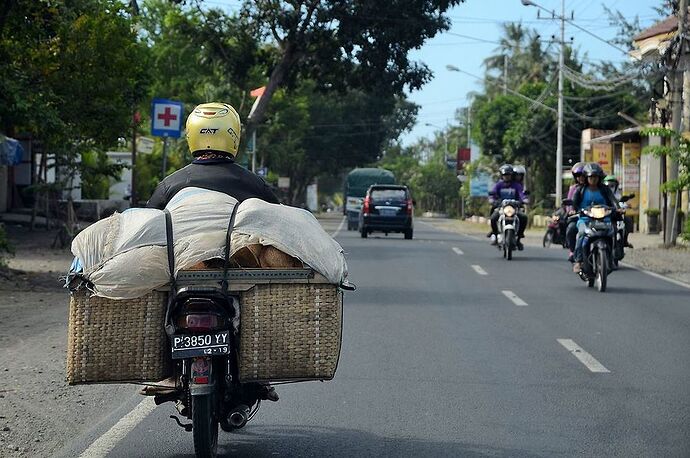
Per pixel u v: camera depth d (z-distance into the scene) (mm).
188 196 7016
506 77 81812
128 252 6418
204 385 6387
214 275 6461
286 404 9375
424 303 16984
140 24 55250
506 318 15180
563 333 13727
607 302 17312
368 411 9094
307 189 114250
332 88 42844
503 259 27328
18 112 19938
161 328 6461
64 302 16656
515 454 7652
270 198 7613
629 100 64938
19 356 11797
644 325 14531
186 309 6340
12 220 36125
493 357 11859
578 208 19750
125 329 6434
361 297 17859
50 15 21641
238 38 41469
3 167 41094
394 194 40438
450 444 7945
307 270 6500
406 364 11375
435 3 39438
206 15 41656
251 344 6438
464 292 18750
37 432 8344
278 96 73562
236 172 7484
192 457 7512
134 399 9656
